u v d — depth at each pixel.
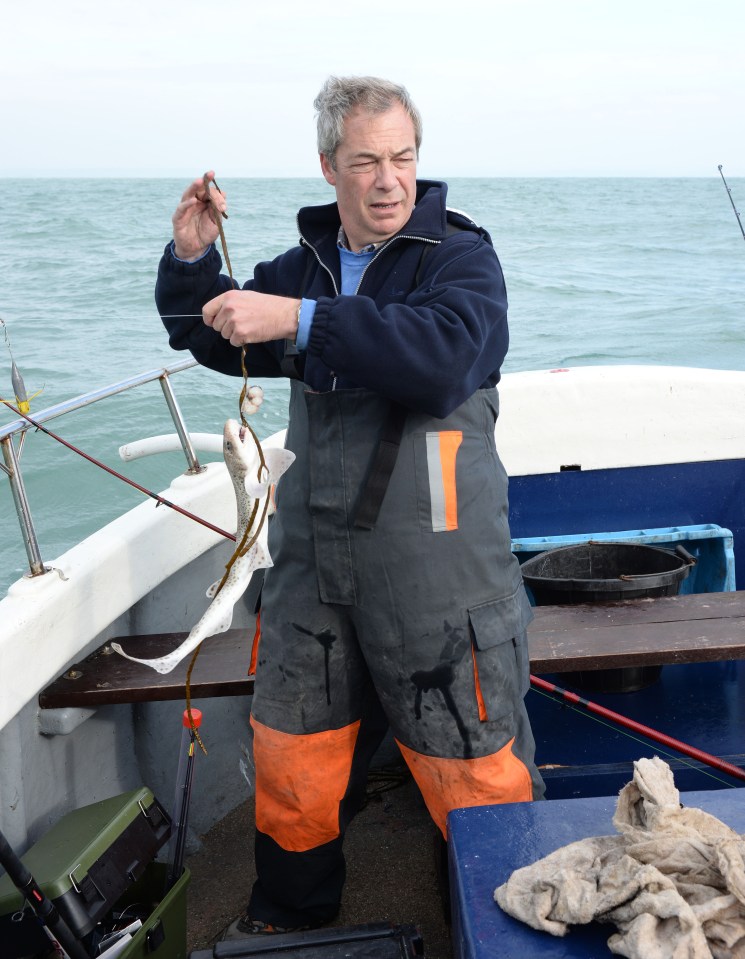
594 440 3.76
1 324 2.44
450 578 2.05
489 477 2.10
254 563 1.86
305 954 2.26
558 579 3.05
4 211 52.06
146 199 76.44
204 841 3.04
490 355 1.99
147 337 12.62
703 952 1.41
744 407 3.77
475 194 93.88
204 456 7.90
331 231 2.21
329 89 2.02
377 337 1.83
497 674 2.12
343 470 2.04
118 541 2.78
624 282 18.81
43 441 8.08
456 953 1.87
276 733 2.30
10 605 2.44
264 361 2.38
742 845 1.55
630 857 1.58
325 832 2.41
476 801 2.18
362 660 2.27
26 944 2.17
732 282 18.88
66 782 2.64
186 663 2.69
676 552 3.46
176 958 2.27
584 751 3.03
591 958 1.52
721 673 3.35
